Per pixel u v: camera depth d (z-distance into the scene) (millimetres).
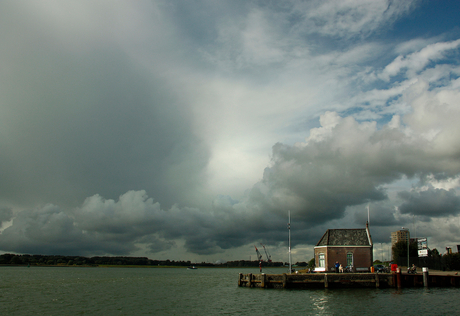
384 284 60250
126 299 55219
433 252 137875
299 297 51031
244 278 67562
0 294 62781
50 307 46656
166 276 153375
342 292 55500
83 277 129250
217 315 40094
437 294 53312
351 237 75312
